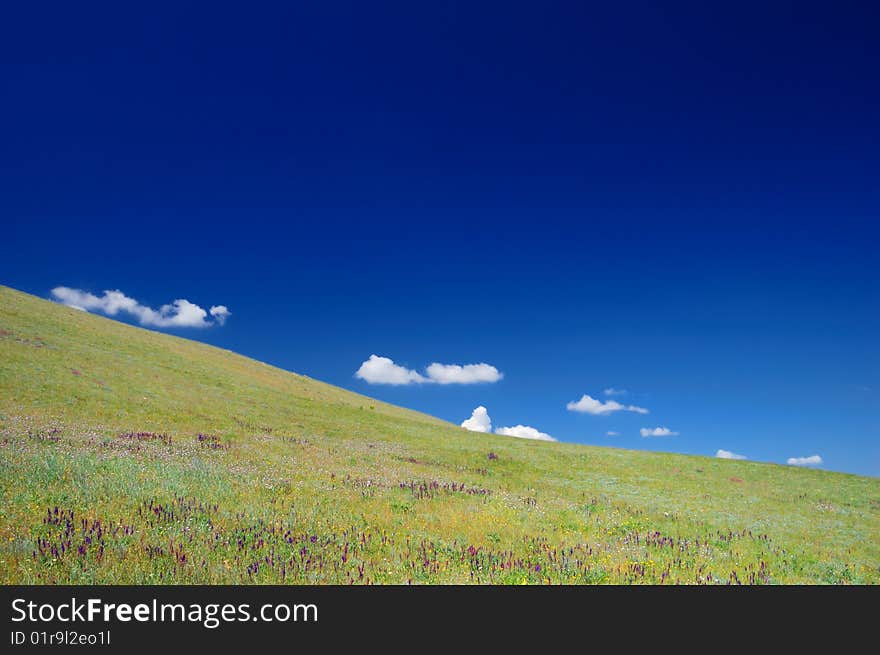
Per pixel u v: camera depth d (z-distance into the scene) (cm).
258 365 8719
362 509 2100
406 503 2366
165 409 4088
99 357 5081
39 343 4812
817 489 4347
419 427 6319
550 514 2567
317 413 5828
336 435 4847
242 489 2130
